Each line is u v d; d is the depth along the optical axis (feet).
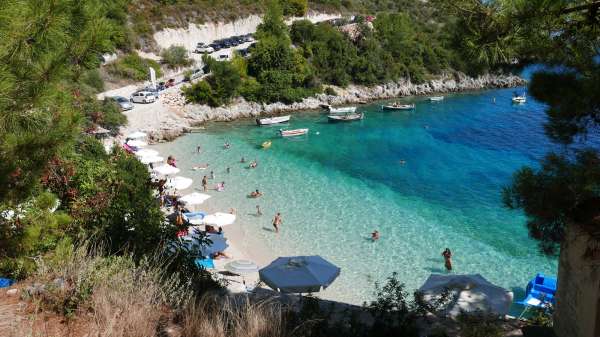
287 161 153.58
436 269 88.22
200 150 163.32
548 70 27.17
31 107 23.99
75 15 24.62
